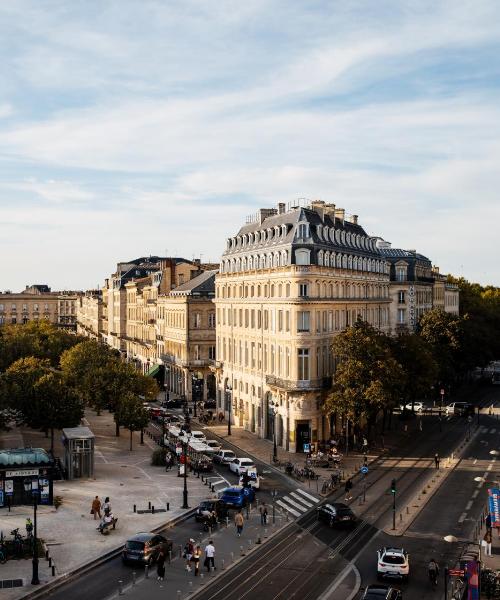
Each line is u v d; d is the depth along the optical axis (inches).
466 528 2256.4
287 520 2363.4
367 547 2086.6
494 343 5920.3
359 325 3393.2
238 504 2491.4
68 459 2883.9
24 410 3208.7
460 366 5147.6
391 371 3181.6
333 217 4079.7
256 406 3882.9
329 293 3617.1
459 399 5103.3
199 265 6515.8
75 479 2849.4
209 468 3024.1
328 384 3425.2
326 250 3609.7
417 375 3686.0
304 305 3388.3
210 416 4281.5
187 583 1798.7
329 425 3523.6
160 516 2345.0
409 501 2573.8
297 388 3366.1
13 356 5506.9
